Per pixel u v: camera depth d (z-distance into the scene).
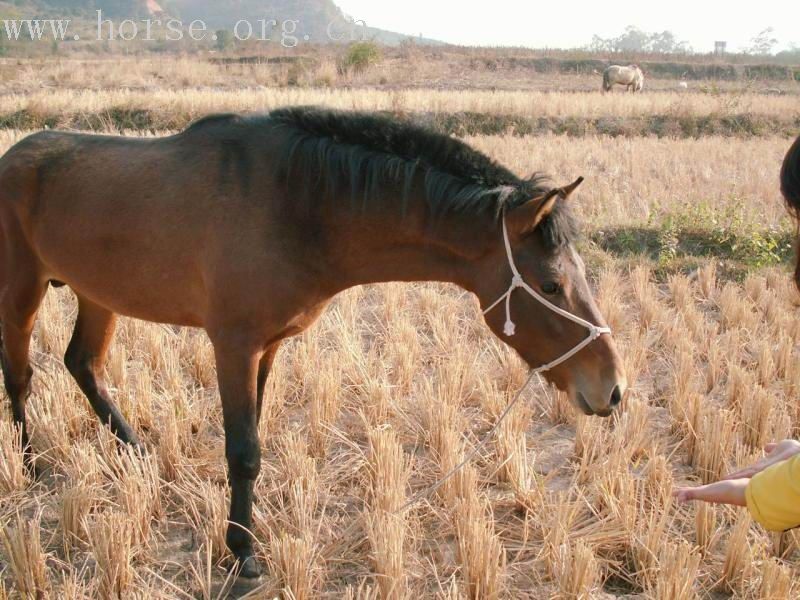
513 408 5.33
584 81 33.94
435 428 4.97
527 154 14.93
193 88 25.77
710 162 15.12
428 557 3.94
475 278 3.70
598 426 5.16
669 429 5.41
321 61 31.19
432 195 3.61
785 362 6.38
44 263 4.56
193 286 3.95
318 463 4.89
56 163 4.43
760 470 2.31
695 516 4.07
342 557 3.88
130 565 3.68
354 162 3.67
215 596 3.69
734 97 24.25
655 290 8.28
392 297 7.51
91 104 19.50
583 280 3.52
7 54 43.03
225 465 4.75
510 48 43.47
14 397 4.78
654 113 22.23
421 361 6.49
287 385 5.79
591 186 12.41
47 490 4.50
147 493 4.11
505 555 3.71
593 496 4.45
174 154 4.03
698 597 3.60
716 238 9.80
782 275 8.69
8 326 4.71
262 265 3.68
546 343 3.54
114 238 4.07
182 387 5.58
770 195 12.44
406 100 21.28
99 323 4.80
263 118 3.94
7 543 3.63
